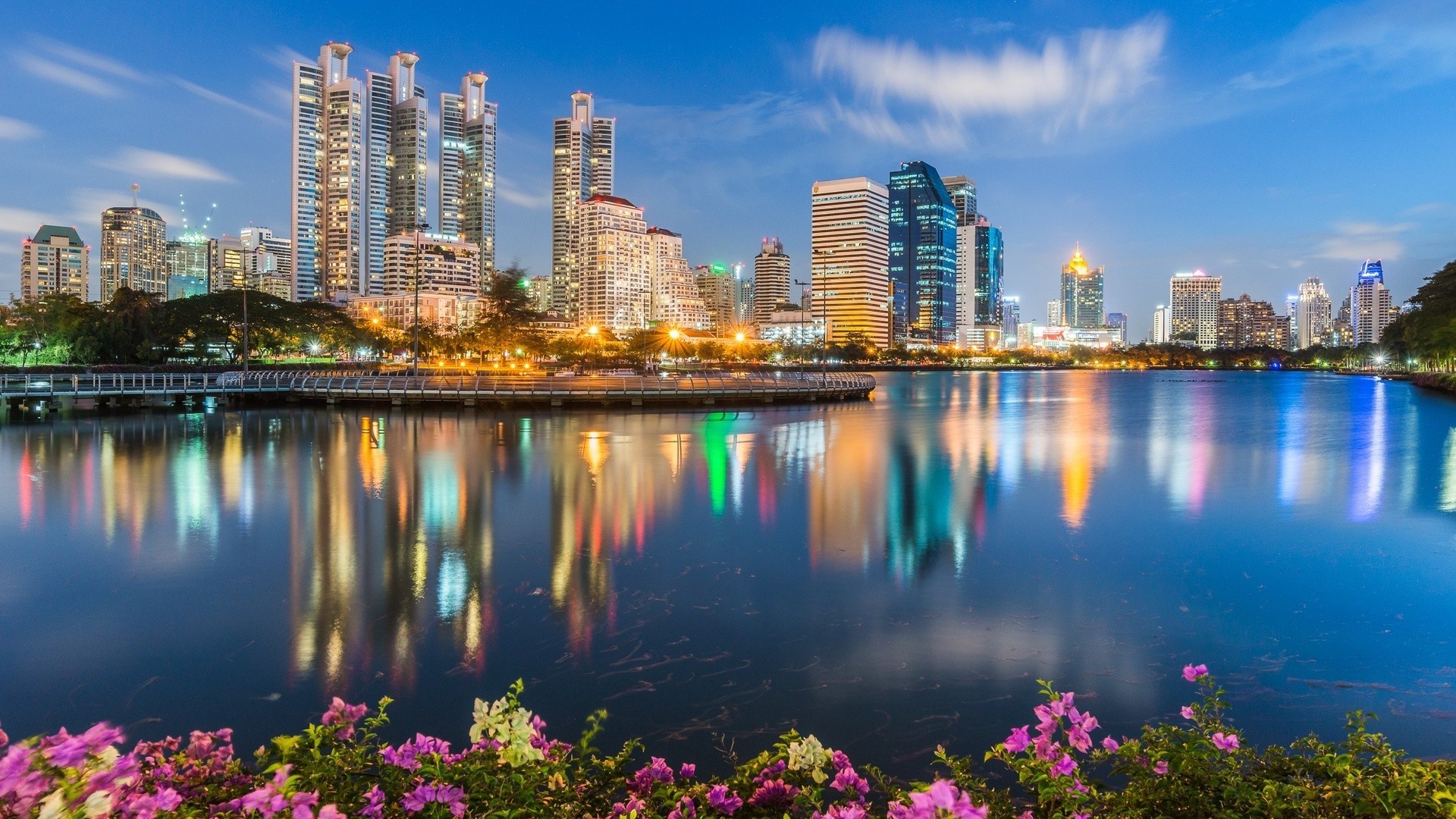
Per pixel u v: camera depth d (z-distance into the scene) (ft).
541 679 36.14
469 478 93.45
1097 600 47.78
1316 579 52.24
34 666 37.55
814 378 277.23
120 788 12.76
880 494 83.82
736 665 37.76
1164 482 93.61
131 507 74.95
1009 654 39.17
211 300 360.89
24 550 58.70
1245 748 18.42
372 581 51.08
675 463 107.76
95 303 388.16
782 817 15.80
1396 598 48.01
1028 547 60.85
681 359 655.35
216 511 73.46
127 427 155.84
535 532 65.10
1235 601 47.50
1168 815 16.01
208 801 15.38
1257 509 76.84
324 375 244.22
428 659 38.50
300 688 35.27
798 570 53.98
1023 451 126.00
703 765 28.71
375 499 79.77
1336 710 33.24
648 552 58.75
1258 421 192.13
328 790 15.46
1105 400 298.56
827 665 37.73
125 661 38.19
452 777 15.37
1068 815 16.01
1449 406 249.14
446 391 204.74
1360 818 15.33
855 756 29.30
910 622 43.78
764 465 106.52
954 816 12.09
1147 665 37.81
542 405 214.90
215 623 43.29
